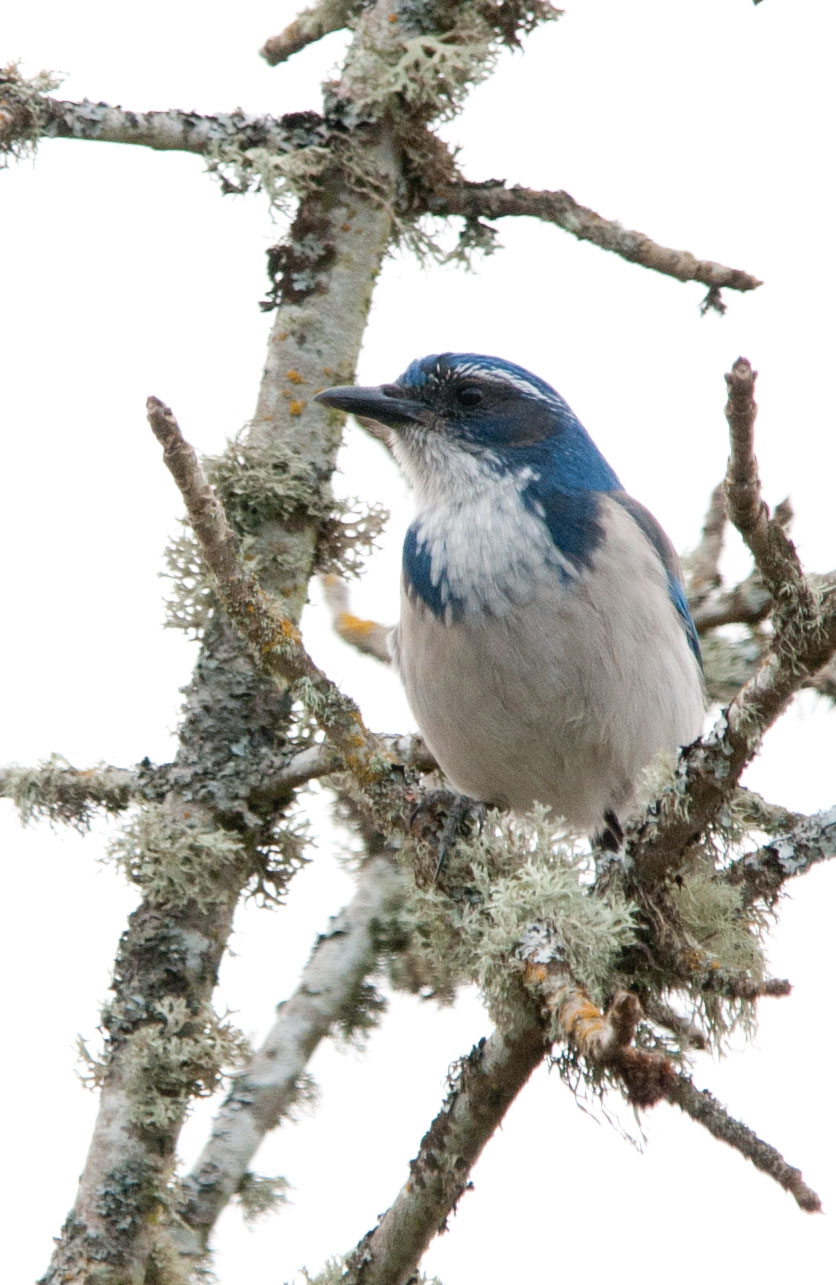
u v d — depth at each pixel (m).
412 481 12.29
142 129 11.38
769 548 7.87
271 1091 11.02
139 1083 9.70
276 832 10.60
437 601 11.34
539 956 8.37
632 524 11.73
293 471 11.12
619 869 9.07
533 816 10.37
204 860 10.26
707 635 13.09
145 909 10.25
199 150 11.51
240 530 10.98
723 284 11.98
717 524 13.09
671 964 8.95
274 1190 10.83
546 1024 8.41
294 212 11.69
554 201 11.95
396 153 11.82
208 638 10.76
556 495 11.59
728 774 8.61
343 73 11.91
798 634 8.05
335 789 11.30
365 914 11.70
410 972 11.62
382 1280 9.29
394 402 12.17
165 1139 9.64
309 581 11.18
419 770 12.73
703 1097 7.70
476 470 11.86
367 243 11.66
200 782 10.52
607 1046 6.64
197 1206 10.51
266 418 11.34
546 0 12.38
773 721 8.40
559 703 11.21
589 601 11.11
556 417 12.15
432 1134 9.16
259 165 11.44
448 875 9.32
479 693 11.30
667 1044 9.16
